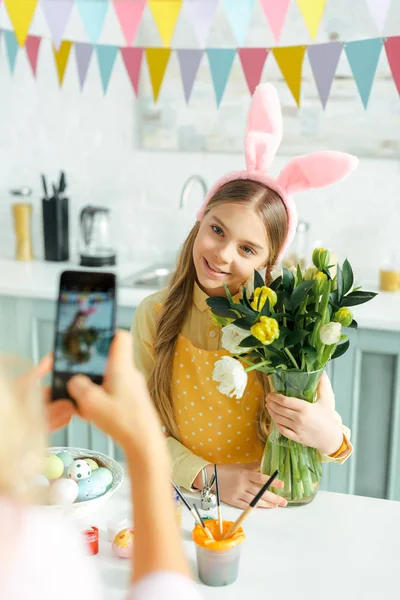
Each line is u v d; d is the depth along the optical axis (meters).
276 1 1.82
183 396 1.42
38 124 3.05
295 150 2.71
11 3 1.85
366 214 2.73
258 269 1.35
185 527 1.14
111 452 2.48
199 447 1.42
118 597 0.94
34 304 2.55
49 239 3.01
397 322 2.13
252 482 1.22
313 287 1.13
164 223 2.98
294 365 1.15
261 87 1.41
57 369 0.73
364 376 2.23
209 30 2.70
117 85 2.90
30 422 0.52
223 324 1.21
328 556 1.05
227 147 2.81
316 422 1.17
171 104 2.84
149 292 2.46
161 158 2.92
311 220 2.79
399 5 2.48
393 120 2.61
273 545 1.08
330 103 2.65
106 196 3.03
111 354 0.71
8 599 0.48
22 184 3.13
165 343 1.42
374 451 2.26
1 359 0.55
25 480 0.52
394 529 1.14
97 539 1.05
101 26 2.13
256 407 1.39
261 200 1.34
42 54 2.97
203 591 0.96
